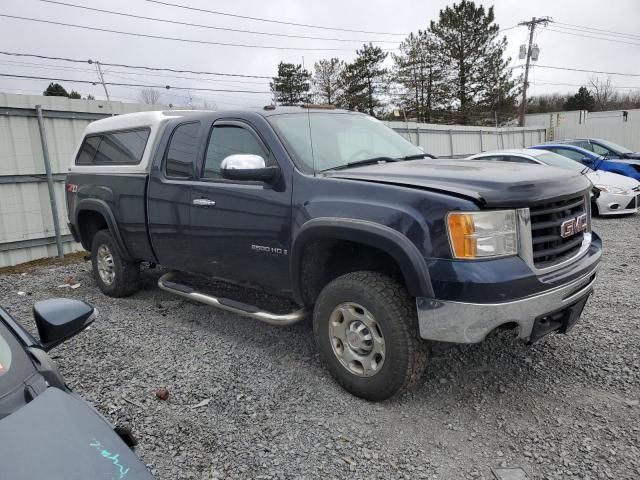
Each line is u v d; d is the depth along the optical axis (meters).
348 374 3.45
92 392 3.63
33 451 1.57
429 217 2.98
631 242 8.33
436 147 19.67
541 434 3.02
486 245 2.91
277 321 3.85
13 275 7.55
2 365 1.94
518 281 2.89
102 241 5.84
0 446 1.58
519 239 2.98
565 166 10.07
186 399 3.50
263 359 4.10
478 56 39.81
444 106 41.41
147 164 5.00
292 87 40.56
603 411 3.23
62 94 43.62
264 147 3.89
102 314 5.34
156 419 3.26
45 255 8.71
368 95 44.03
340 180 3.44
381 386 3.26
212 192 4.21
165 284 5.00
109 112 9.41
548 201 3.09
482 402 3.39
